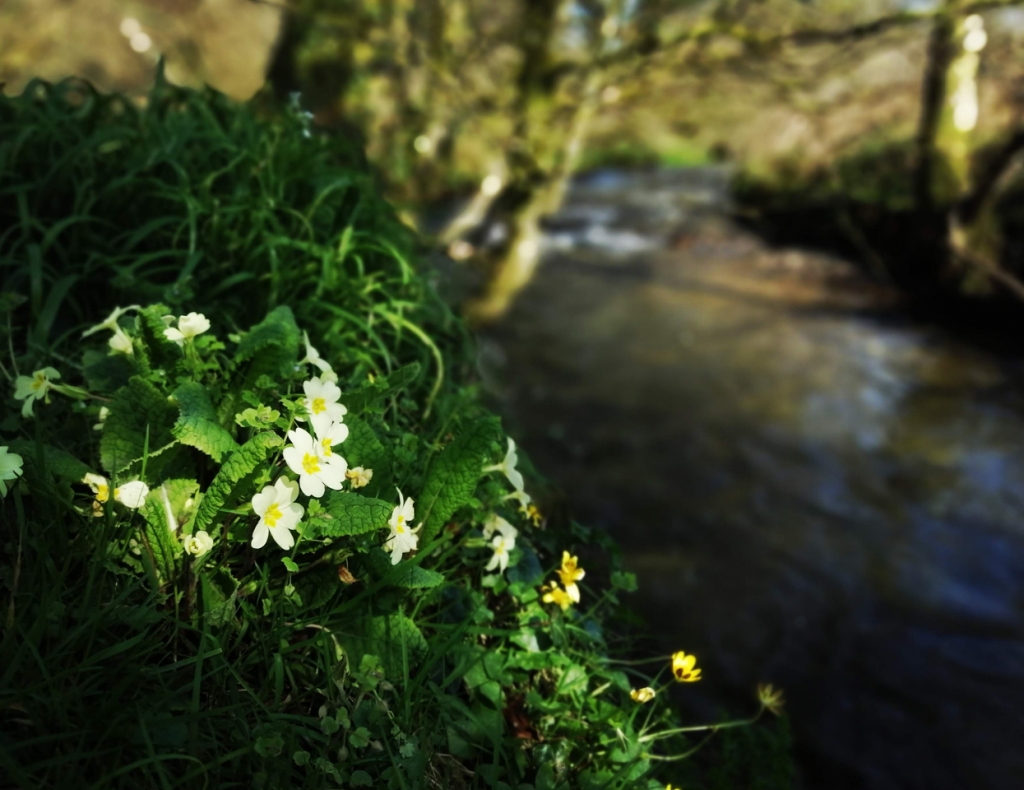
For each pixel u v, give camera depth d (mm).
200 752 1345
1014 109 10383
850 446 7047
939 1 7449
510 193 7891
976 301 9594
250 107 3246
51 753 1271
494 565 1833
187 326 1700
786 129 13594
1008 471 6656
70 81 2893
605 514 5867
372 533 1599
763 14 7516
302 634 1639
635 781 1737
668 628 4652
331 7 7141
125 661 1367
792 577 5246
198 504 1557
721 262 12742
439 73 7191
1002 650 4703
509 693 1866
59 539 1493
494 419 1727
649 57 7398
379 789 1438
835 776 3789
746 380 8375
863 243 11031
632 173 20141
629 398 7824
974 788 3785
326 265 2471
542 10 7617
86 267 2311
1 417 1838
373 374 2408
